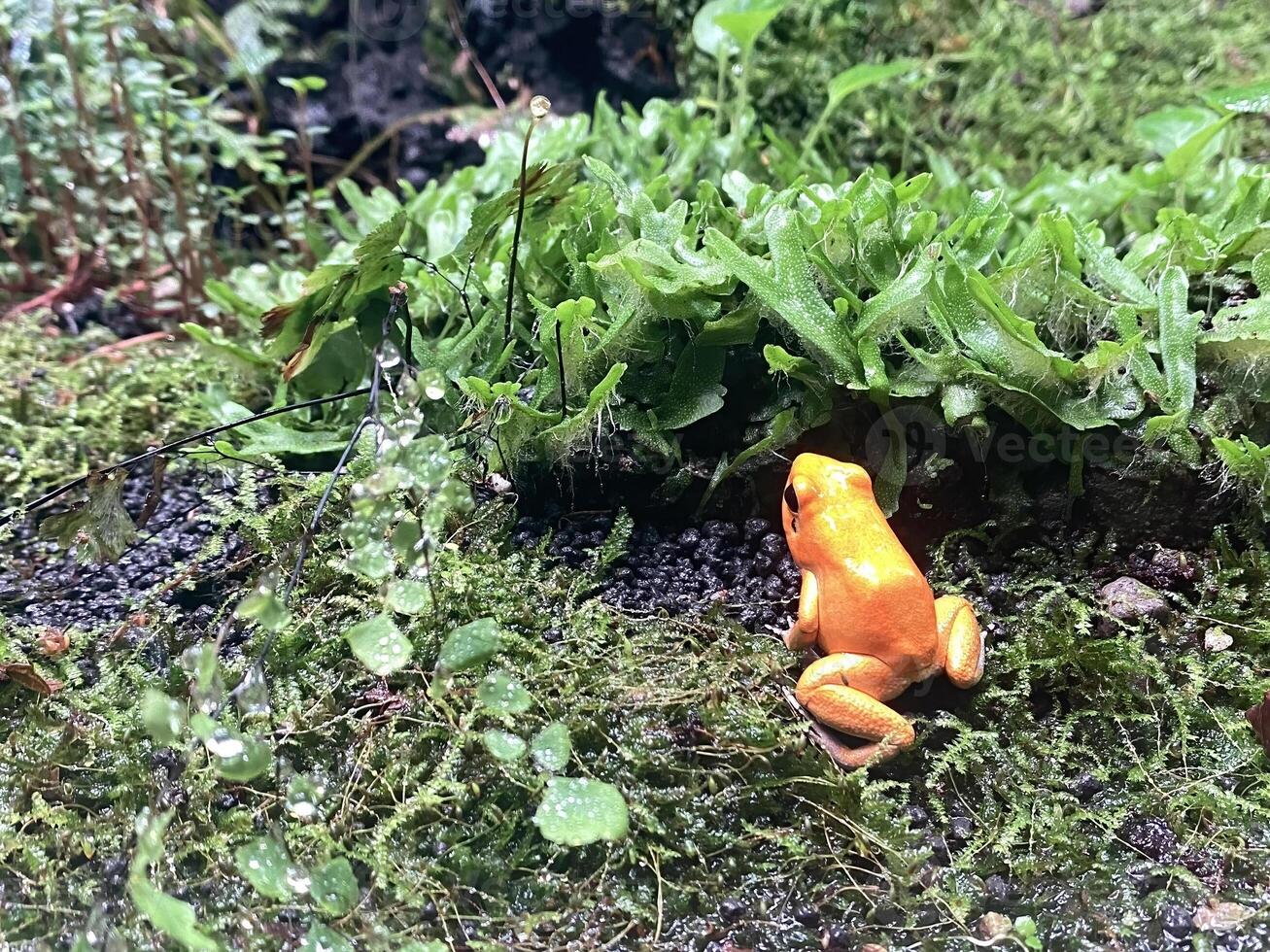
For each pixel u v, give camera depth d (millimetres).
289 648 204
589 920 174
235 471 246
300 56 419
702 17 319
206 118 357
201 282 343
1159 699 204
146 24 392
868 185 236
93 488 217
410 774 185
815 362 216
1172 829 188
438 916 172
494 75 418
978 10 406
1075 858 183
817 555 196
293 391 263
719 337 220
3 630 218
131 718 197
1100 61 393
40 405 285
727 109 335
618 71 400
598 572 218
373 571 172
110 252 345
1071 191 287
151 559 240
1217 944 173
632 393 226
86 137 340
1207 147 281
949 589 219
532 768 182
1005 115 376
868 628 189
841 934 173
